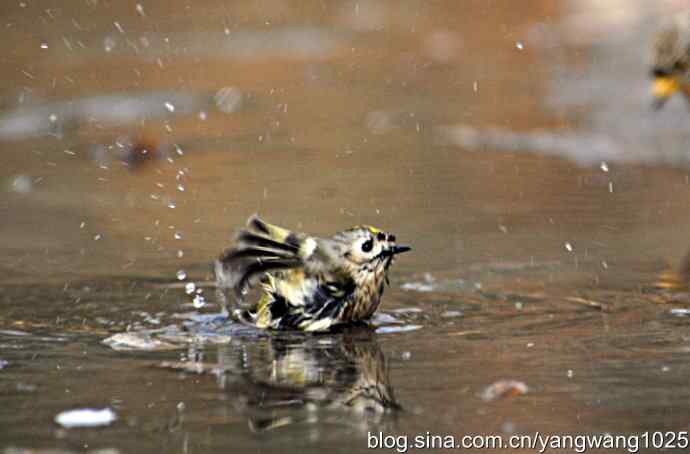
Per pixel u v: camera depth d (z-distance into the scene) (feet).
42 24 101.86
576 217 46.39
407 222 46.06
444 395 25.84
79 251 42.22
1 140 64.80
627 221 45.62
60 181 55.31
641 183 52.13
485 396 25.63
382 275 33.45
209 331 32.19
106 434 23.36
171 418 24.36
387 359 28.94
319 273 32.89
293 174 55.67
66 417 24.40
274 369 28.19
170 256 41.39
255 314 33.73
